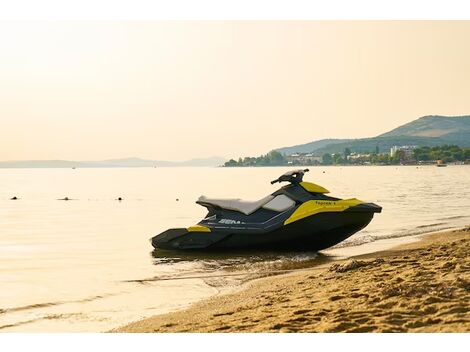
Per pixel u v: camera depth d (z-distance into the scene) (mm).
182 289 9797
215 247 13312
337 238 12867
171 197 39781
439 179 58625
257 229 12914
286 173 13297
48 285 10273
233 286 9914
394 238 15578
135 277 10945
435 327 5953
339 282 8742
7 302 8930
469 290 7316
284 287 9125
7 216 25812
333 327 6203
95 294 9492
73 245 15938
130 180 78688
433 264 9359
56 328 7469
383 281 8273
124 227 20938
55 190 50594
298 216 12742
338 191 39250
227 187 53062
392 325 6145
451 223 19109
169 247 13625
